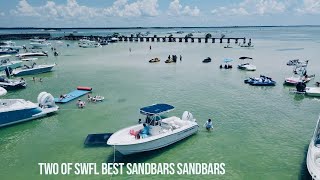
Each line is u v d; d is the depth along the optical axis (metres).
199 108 32.38
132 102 34.88
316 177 15.35
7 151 22.42
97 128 26.56
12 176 18.78
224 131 25.81
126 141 20.25
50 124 27.83
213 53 91.12
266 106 33.38
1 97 37.44
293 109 32.34
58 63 70.25
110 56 85.00
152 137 21.30
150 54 89.88
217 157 21.17
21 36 169.50
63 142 23.72
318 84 42.62
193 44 132.38
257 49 103.50
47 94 30.70
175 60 70.69
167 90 41.09
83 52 97.31
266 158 20.84
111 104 34.03
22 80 43.75
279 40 155.62
